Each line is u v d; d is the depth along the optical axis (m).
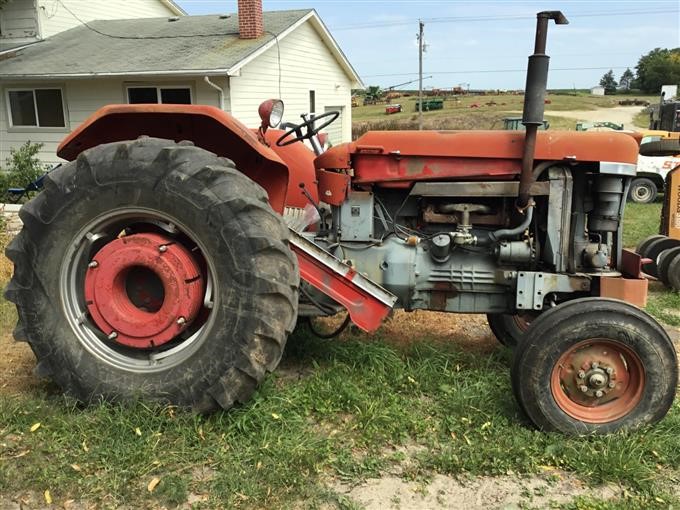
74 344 3.09
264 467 2.64
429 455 2.80
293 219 3.85
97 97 13.77
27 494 2.50
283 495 2.49
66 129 14.23
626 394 3.02
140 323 3.01
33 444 2.78
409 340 4.34
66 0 15.94
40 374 3.14
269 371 2.94
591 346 2.97
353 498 2.52
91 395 3.05
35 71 13.15
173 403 2.96
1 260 5.94
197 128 3.42
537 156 3.30
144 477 2.59
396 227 3.57
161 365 3.01
